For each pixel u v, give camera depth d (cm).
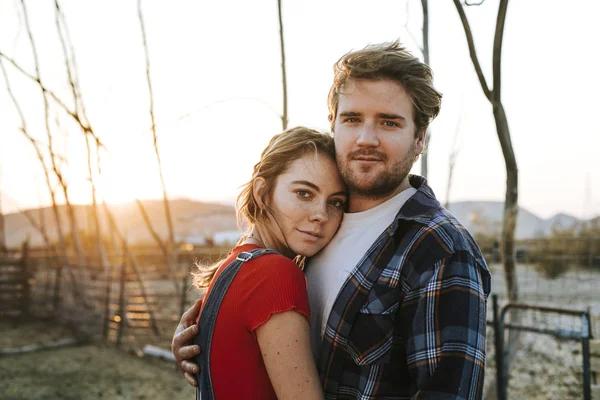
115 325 814
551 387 403
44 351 767
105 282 918
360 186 147
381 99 143
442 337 125
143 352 732
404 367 137
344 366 143
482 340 126
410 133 146
